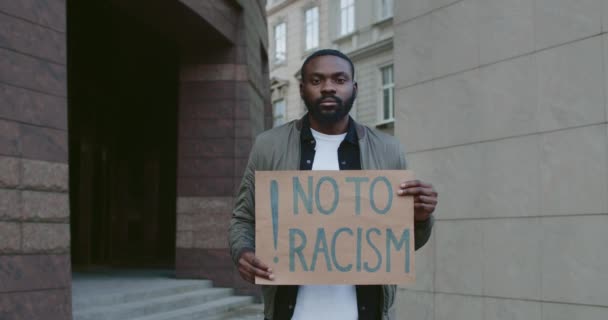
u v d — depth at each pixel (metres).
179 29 10.52
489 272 5.39
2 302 5.27
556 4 4.96
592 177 4.62
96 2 10.47
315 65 2.27
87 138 14.92
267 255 2.30
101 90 15.09
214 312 9.44
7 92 5.50
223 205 11.16
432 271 5.97
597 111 4.62
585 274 4.62
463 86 5.75
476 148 5.59
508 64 5.34
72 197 14.62
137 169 16.73
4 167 5.41
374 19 22.70
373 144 2.44
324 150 2.42
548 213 4.93
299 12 27.39
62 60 6.11
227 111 11.34
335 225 2.31
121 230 16.31
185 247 11.17
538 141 5.04
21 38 5.69
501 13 5.43
